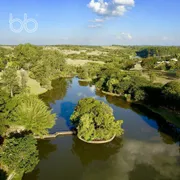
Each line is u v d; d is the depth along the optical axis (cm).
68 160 4400
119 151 4800
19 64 13650
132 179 3891
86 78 13425
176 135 5622
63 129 5578
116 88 9538
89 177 3906
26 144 3588
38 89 9788
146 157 4578
